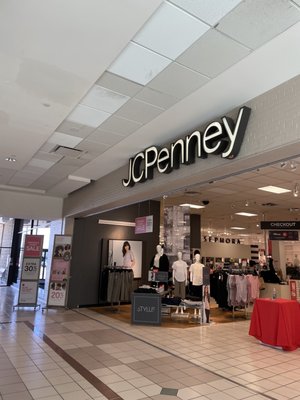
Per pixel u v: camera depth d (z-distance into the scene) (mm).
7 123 4465
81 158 6023
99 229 9805
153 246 10523
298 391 3607
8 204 9047
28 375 3908
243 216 13078
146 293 7191
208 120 4277
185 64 3080
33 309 8695
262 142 3354
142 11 2363
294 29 2566
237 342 5781
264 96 3455
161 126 4516
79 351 4941
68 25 2539
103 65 3062
